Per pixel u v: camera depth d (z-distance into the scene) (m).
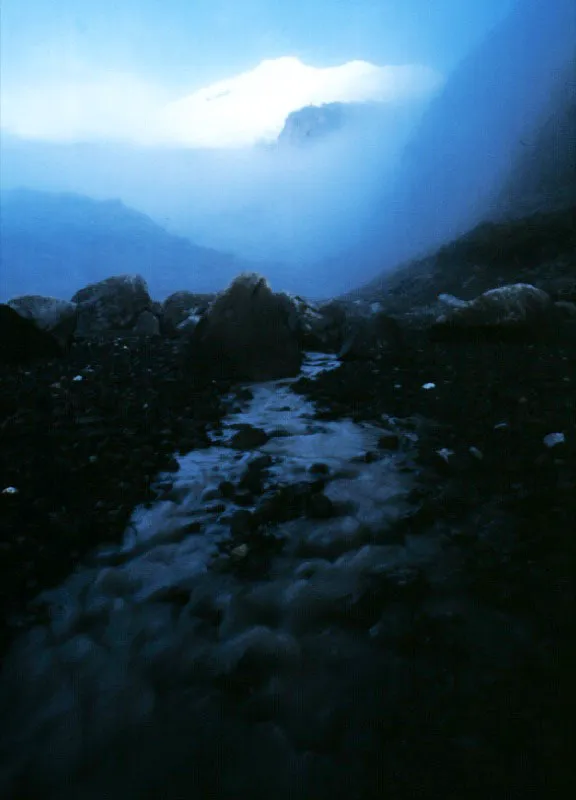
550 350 7.58
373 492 3.69
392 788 1.71
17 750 1.88
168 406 5.67
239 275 7.42
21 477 3.80
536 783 1.71
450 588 2.65
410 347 8.35
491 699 2.01
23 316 7.99
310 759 1.82
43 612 2.54
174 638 2.38
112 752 1.86
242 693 2.08
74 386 6.51
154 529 3.25
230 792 1.72
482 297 8.45
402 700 2.04
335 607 2.55
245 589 2.70
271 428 5.14
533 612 2.44
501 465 3.92
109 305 11.40
